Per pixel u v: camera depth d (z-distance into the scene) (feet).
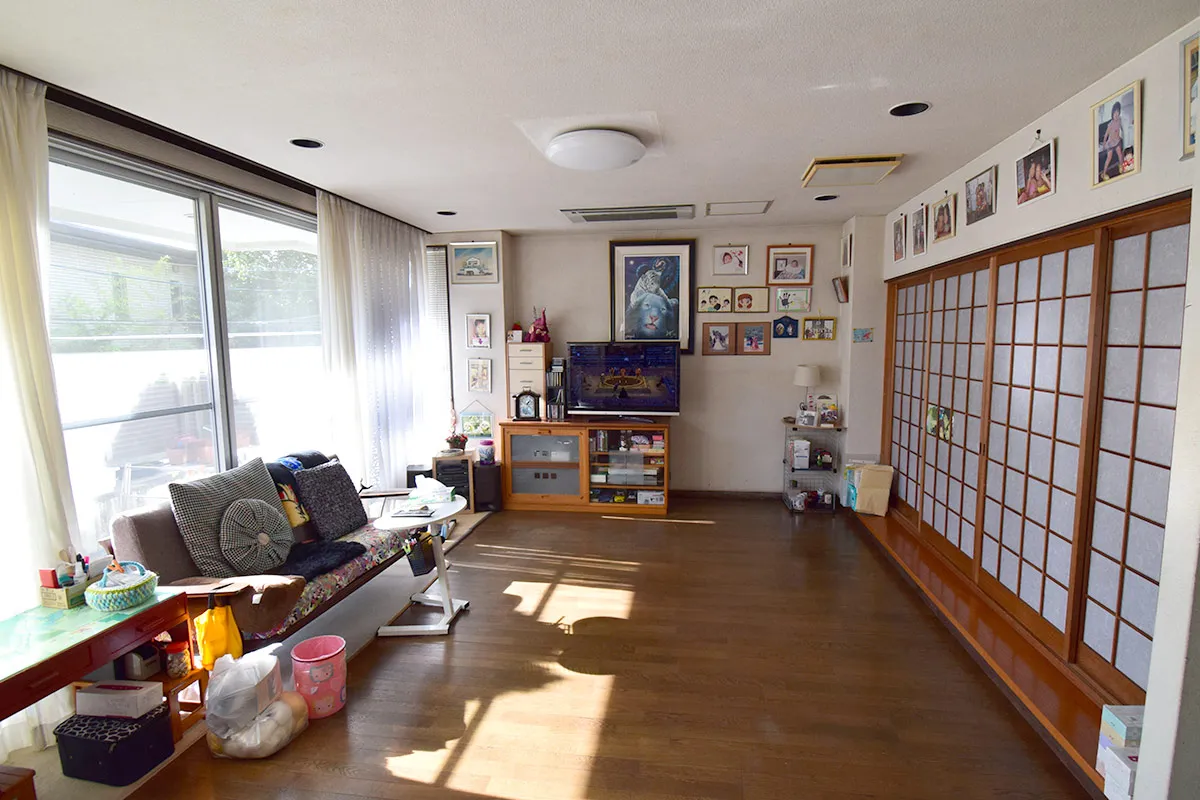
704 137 9.46
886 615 10.96
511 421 17.70
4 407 7.07
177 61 6.70
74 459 8.74
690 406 18.56
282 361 13.24
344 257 13.57
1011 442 10.16
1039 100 8.04
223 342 11.07
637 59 6.72
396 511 11.13
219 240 10.98
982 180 10.43
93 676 7.88
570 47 6.42
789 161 10.84
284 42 6.27
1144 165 6.65
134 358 9.60
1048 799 6.62
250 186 11.47
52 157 8.27
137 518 8.41
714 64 6.86
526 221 16.40
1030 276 9.58
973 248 10.85
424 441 17.95
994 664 8.80
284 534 10.03
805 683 8.85
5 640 6.43
